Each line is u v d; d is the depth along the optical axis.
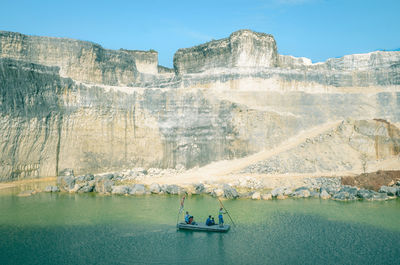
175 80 80.50
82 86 66.31
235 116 67.19
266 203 42.28
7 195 46.91
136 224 33.56
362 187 48.16
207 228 31.52
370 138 60.53
